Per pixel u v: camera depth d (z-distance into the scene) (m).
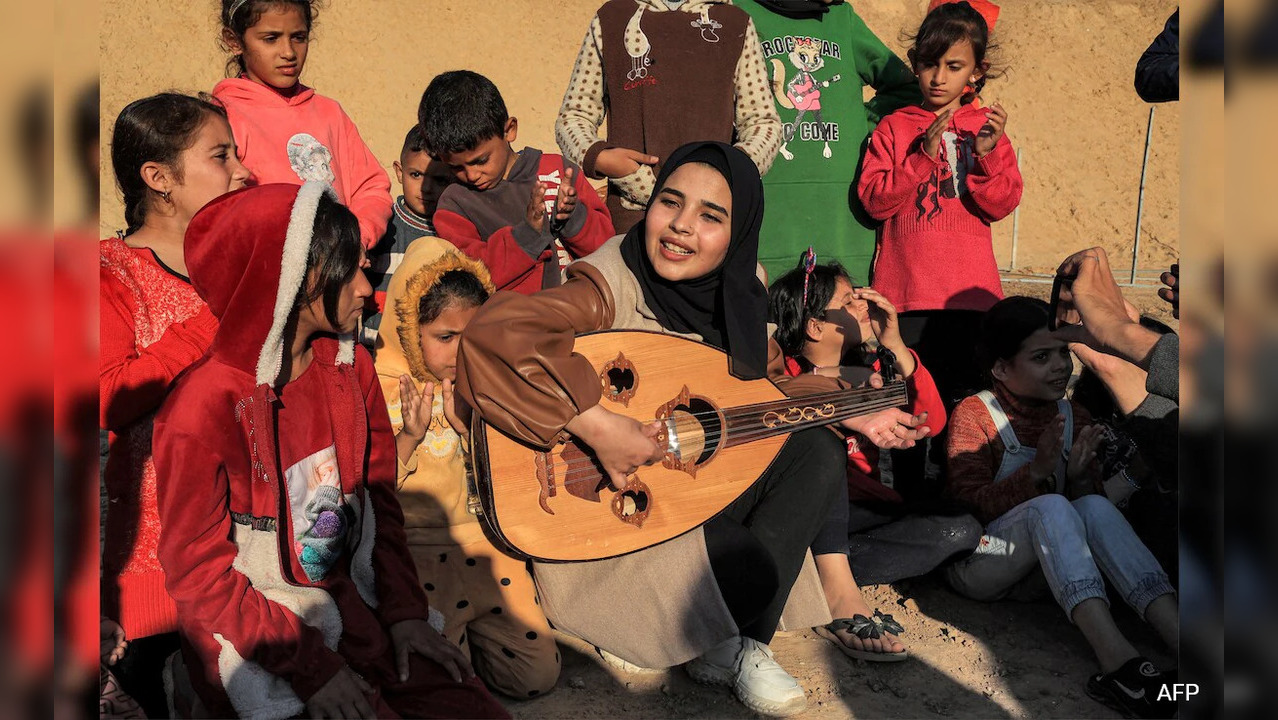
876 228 4.75
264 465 2.20
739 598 2.78
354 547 2.49
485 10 13.75
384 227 3.90
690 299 2.90
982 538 3.48
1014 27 15.09
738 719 2.87
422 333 2.93
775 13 4.66
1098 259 2.92
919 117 4.52
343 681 2.26
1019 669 3.19
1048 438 3.38
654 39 4.16
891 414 3.17
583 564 2.82
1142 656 3.05
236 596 2.19
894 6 14.74
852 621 3.23
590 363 2.64
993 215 4.43
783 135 4.40
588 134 4.23
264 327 2.16
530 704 2.92
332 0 13.12
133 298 2.61
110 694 2.47
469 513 2.95
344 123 4.02
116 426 2.52
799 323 3.65
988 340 3.63
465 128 3.54
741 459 2.88
